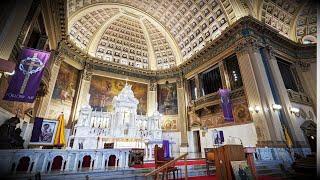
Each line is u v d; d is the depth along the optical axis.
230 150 5.94
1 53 6.12
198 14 19.86
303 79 17.06
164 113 21.80
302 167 8.62
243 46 14.73
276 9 18.27
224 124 15.57
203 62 19.36
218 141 15.50
